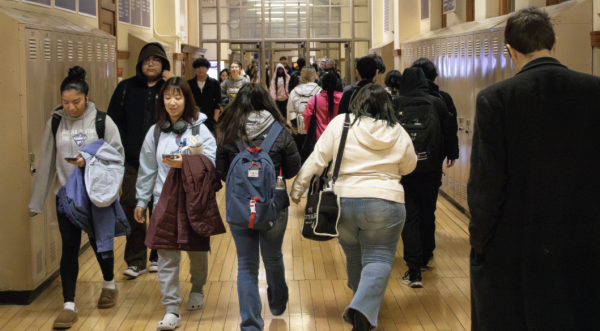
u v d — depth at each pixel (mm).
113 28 7961
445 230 5816
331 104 5496
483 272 2232
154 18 10930
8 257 3926
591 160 2092
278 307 3566
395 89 5184
